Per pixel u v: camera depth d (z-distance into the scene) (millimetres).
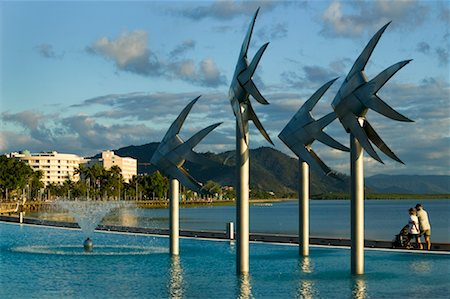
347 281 18156
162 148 23859
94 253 26094
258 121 18781
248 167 19188
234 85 18750
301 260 23016
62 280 18859
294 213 133125
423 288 16969
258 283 17938
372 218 99125
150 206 161500
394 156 17875
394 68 16734
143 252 26391
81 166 164125
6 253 26312
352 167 18672
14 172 134625
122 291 16875
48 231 39875
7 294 16578
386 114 17094
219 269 20953
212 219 91688
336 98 18719
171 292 16672
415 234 25203
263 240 30031
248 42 18422
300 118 20391
